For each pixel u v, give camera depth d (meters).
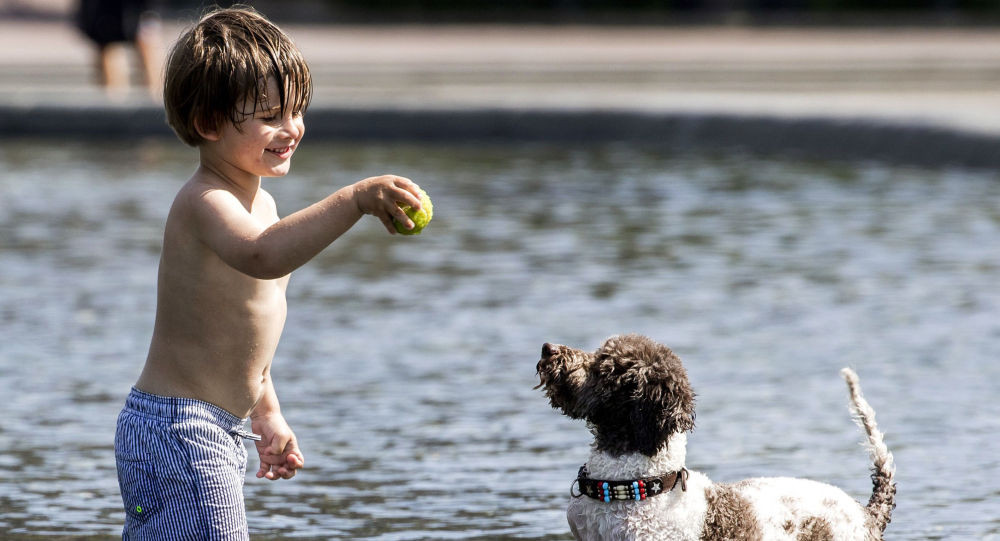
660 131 37.84
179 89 8.61
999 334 17.58
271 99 8.65
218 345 8.62
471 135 38.78
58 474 12.49
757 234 24.67
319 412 14.46
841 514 9.40
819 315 18.70
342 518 11.41
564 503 11.75
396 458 12.99
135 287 20.56
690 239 24.28
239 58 8.53
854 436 13.50
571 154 36.03
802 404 14.62
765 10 84.06
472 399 14.95
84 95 40.03
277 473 9.88
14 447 13.23
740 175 31.89
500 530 11.10
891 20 81.06
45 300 19.70
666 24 81.69
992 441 13.28
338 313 19.12
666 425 8.91
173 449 8.52
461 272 21.83
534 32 75.56
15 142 37.91
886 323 18.20
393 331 18.02
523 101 39.31
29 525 11.17
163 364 8.68
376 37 70.00
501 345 17.20
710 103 38.91
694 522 8.99
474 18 81.56
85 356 16.69
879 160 34.03
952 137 32.56
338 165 33.38
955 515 11.34
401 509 11.62
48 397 14.95
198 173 8.81
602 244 23.92
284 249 8.06
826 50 60.34
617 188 30.06
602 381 9.02
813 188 29.80
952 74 49.69
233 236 8.23
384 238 25.03
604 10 83.44
